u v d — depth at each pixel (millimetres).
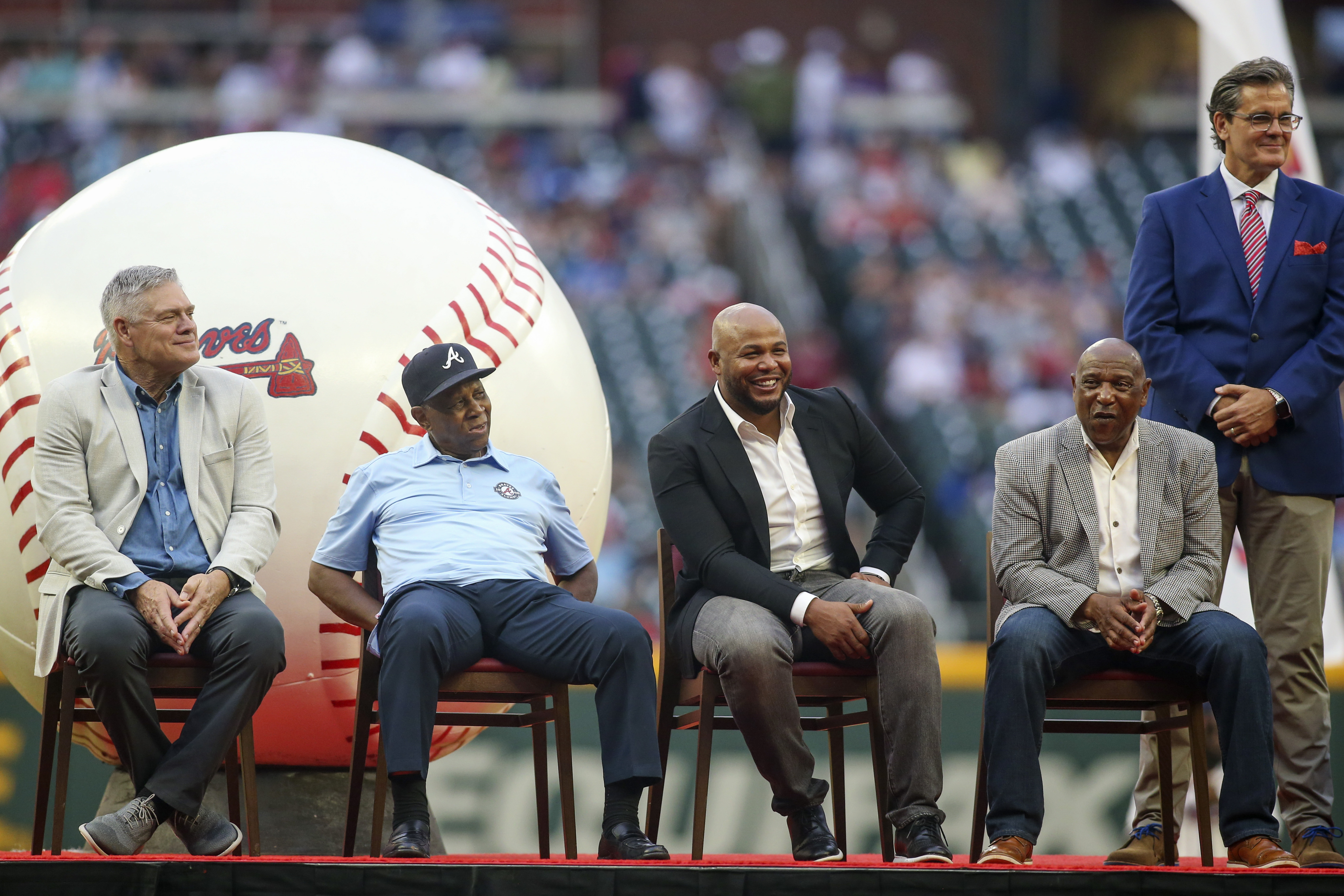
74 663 13422
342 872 11836
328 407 15609
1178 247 15156
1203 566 14102
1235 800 13281
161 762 13383
